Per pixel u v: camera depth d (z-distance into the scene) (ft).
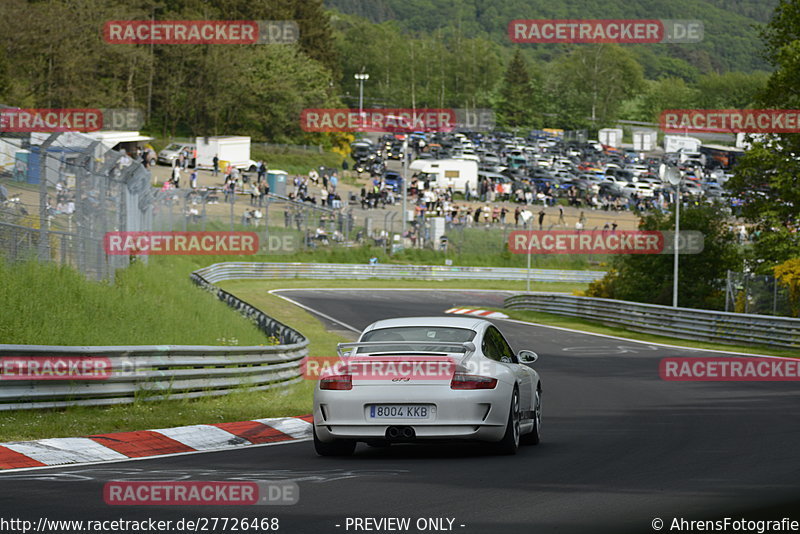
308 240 572.51
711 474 78.64
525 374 98.68
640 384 188.24
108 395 118.83
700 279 379.96
